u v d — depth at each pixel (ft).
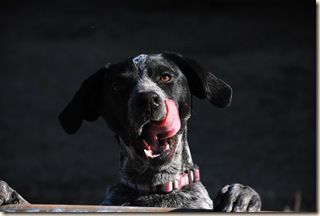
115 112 20.44
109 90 20.56
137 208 16.33
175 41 83.71
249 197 16.49
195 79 21.18
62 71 74.43
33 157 50.90
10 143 54.54
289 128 54.54
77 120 20.88
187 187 20.66
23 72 74.64
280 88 63.62
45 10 100.42
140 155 19.20
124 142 20.44
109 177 46.03
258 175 45.47
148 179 20.42
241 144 51.62
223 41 81.76
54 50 82.48
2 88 69.31
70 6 101.40
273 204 38.81
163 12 96.58
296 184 43.19
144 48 82.38
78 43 85.40
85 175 46.42
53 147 53.36
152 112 18.38
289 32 82.74
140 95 18.54
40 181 45.52
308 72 67.72
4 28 93.30
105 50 81.92
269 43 79.46
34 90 68.54
